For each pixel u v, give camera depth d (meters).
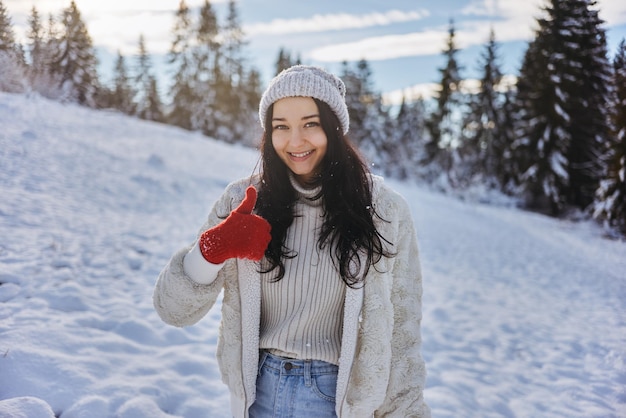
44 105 18.08
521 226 19.27
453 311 6.77
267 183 1.58
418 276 1.67
